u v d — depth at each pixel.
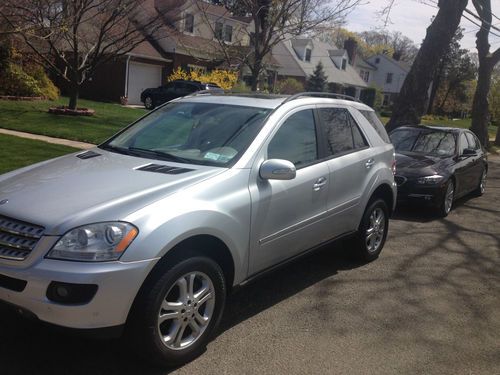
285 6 14.16
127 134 4.91
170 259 3.39
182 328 3.48
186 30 18.53
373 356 3.87
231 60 16.62
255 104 4.75
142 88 31.19
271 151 4.35
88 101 26.20
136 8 17.69
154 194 3.46
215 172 3.88
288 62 48.41
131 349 3.33
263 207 4.07
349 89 55.56
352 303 4.85
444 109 72.31
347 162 5.25
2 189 3.71
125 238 3.13
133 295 3.13
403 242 7.18
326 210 4.93
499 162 20.30
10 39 17.12
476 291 5.42
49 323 3.05
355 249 5.87
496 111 53.56
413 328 4.41
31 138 12.39
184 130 4.63
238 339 3.96
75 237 3.09
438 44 14.46
